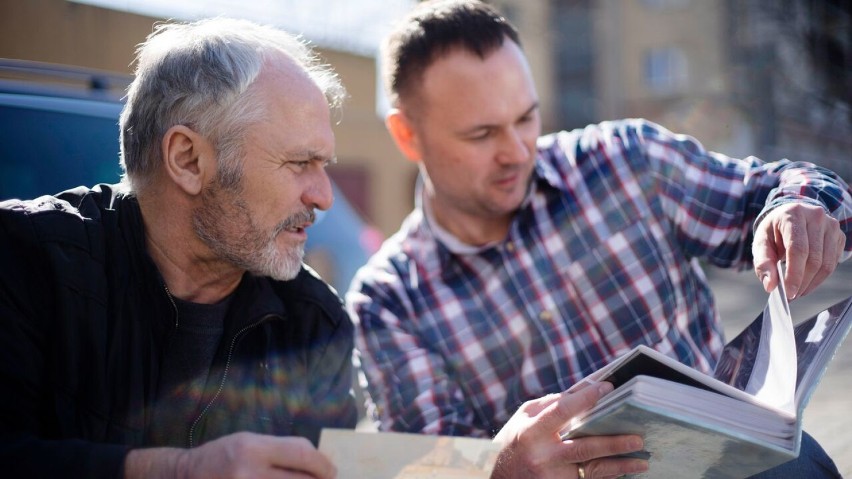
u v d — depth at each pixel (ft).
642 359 4.61
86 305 5.23
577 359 7.23
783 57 53.78
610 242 7.30
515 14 64.44
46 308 5.16
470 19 7.25
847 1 46.65
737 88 58.54
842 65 48.01
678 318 7.29
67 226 5.36
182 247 5.69
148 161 5.64
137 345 5.39
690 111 64.03
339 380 6.21
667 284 7.23
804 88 51.52
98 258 5.40
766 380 4.88
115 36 20.38
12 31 18.29
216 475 4.20
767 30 53.62
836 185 6.21
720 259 7.29
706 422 4.14
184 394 5.62
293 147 5.53
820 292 23.26
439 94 7.18
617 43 69.00
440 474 4.68
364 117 41.42
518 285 7.35
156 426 5.50
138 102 5.67
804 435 6.41
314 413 6.01
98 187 5.96
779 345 4.84
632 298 7.20
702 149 7.43
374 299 7.58
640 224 7.29
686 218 7.23
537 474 4.89
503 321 7.36
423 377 7.22
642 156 7.40
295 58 5.83
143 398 5.35
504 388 7.33
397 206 43.98
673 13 68.13
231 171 5.49
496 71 7.11
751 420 4.23
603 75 68.80
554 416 4.78
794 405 4.28
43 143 8.07
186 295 5.78
